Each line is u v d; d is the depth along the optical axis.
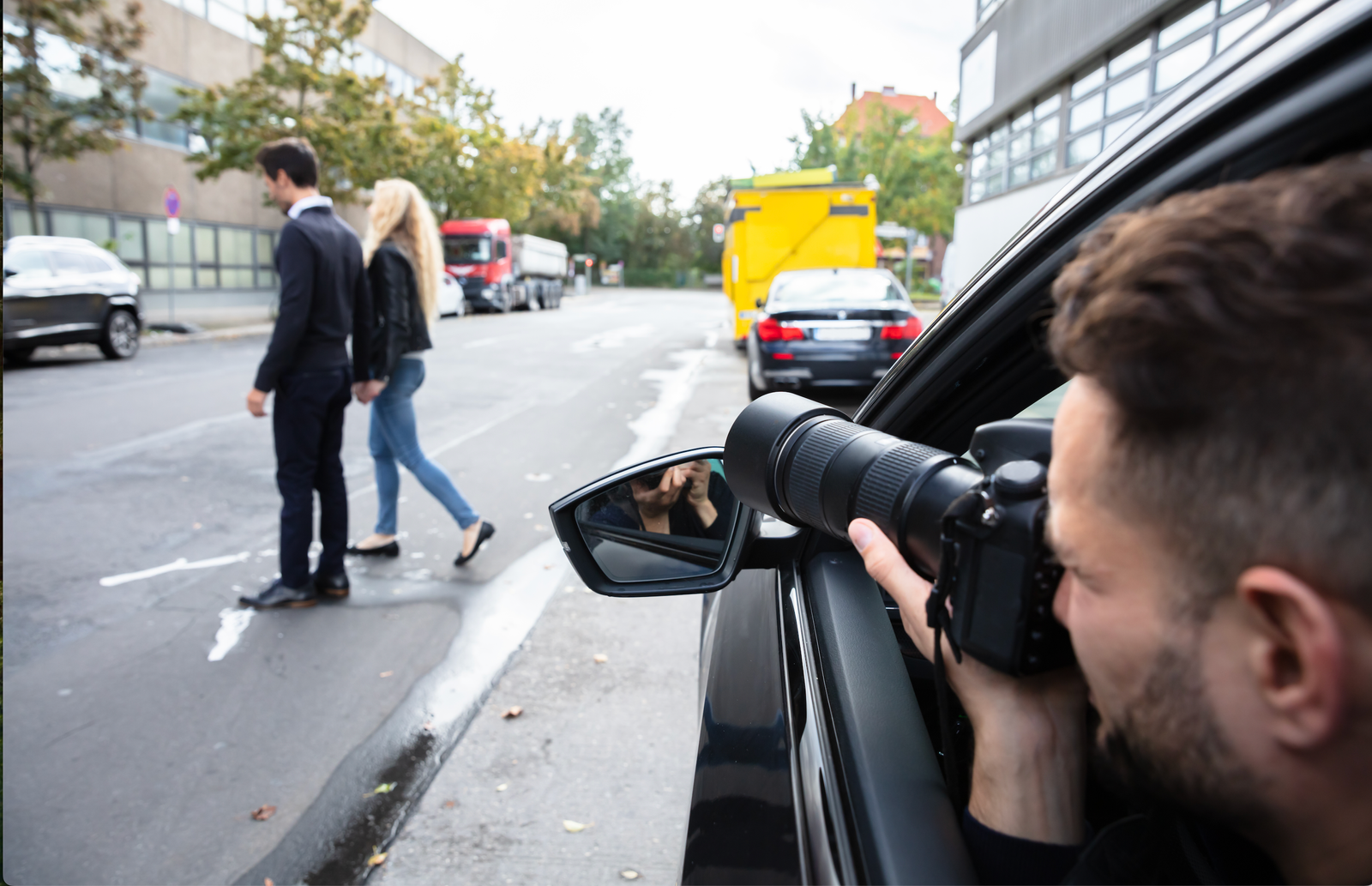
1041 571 0.47
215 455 6.39
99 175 20.03
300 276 3.21
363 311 3.58
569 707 2.75
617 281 69.06
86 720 2.65
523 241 30.91
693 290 69.19
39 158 15.73
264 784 2.33
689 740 2.55
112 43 16.16
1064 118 13.43
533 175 33.44
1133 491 0.36
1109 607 0.39
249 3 24.84
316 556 4.19
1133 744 0.40
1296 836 0.36
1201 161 0.59
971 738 0.89
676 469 1.19
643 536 1.19
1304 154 0.52
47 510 4.95
